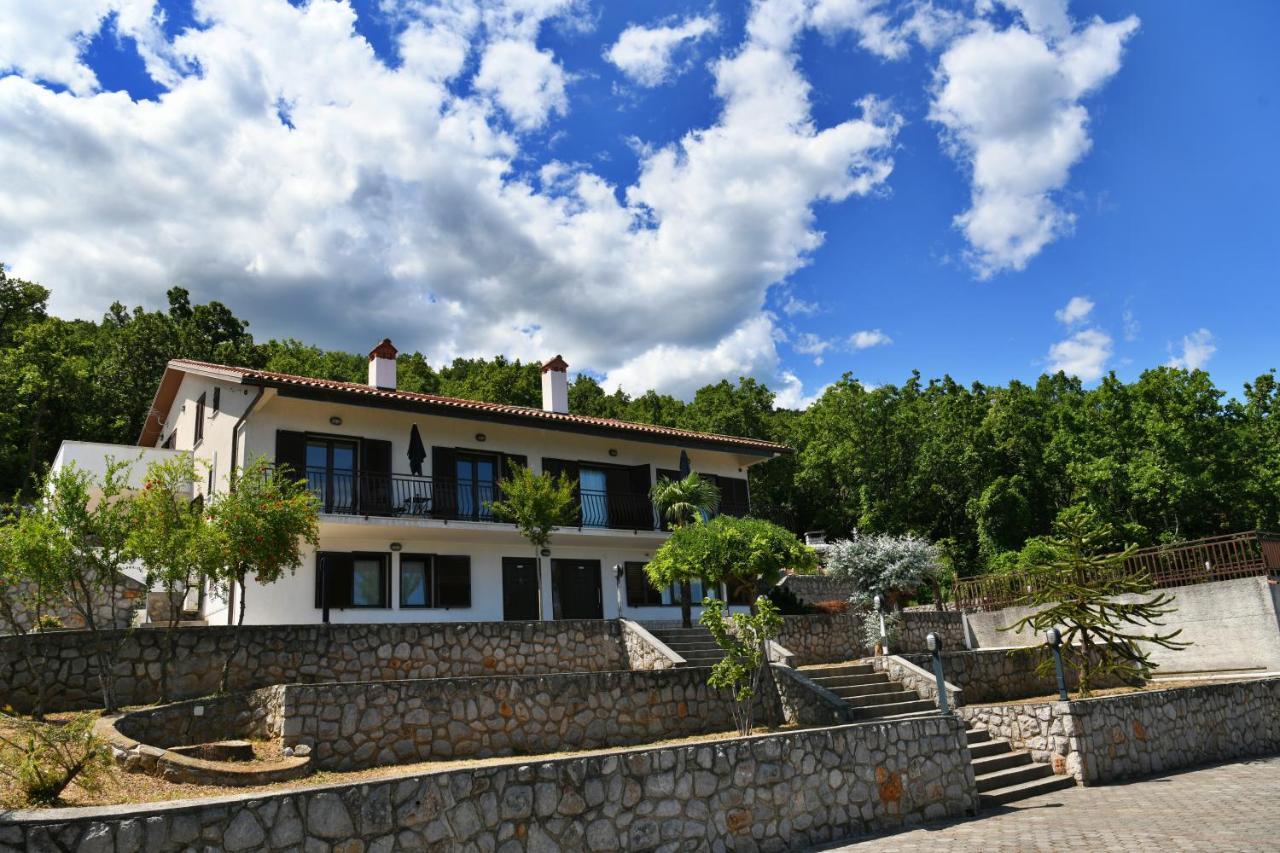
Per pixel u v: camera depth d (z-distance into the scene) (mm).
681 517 22547
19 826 4727
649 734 12898
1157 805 10148
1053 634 12938
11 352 32531
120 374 36781
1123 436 38125
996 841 8320
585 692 12414
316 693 10344
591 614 23250
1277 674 16766
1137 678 17281
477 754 11211
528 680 11914
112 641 11727
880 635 18984
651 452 25672
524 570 22469
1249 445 35031
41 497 11664
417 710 10938
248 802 5457
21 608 14406
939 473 43531
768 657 15859
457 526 20156
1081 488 37000
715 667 12500
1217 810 9594
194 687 12148
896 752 9562
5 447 30734
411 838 5996
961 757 10281
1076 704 12453
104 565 11445
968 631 22203
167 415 26547
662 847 7289
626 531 23359
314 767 9844
